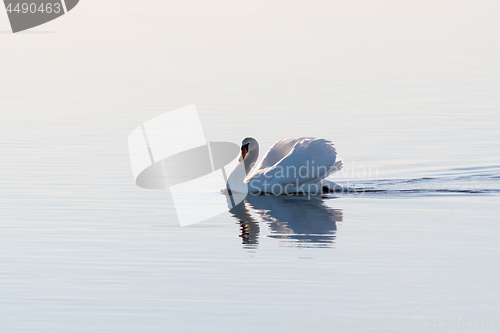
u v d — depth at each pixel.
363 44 180.38
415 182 68.06
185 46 180.12
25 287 40.56
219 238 50.16
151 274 42.56
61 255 46.16
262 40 189.50
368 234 50.91
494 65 147.00
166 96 117.19
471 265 43.78
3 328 35.28
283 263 44.44
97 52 172.00
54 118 101.06
